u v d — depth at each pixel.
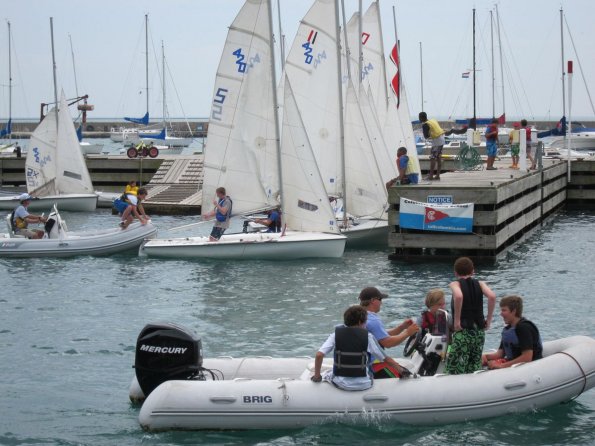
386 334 12.41
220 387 12.16
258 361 13.46
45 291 22.95
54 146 46.03
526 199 32.91
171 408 12.07
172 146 87.00
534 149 48.69
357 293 22.31
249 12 28.72
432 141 30.69
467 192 26.56
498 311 20.00
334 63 31.08
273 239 27.77
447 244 26.86
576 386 12.82
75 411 13.34
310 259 27.81
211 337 17.92
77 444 12.00
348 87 31.38
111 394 14.16
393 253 28.20
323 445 11.73
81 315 20.12
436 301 12.77
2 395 14.13
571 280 23.84
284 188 28.83
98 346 17.27
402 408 12.15
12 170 54.38
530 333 12.82
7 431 12.51
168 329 12.76
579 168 45.88
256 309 20.56
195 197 47.09
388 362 12.30
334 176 31.42
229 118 29.20
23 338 17.92
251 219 32.97
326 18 30.98
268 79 29.12
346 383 12.18
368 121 31.81
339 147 31.23
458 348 12.56
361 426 12.11
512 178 31.16
